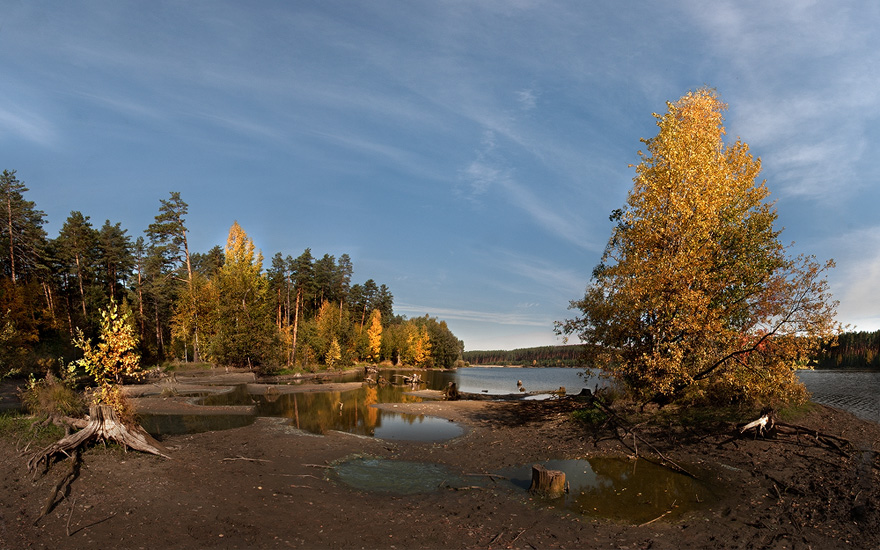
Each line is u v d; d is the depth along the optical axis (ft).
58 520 26.30
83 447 37.06
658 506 33.42
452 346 355.56
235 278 151.53
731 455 44.68
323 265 288.30
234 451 45.62
